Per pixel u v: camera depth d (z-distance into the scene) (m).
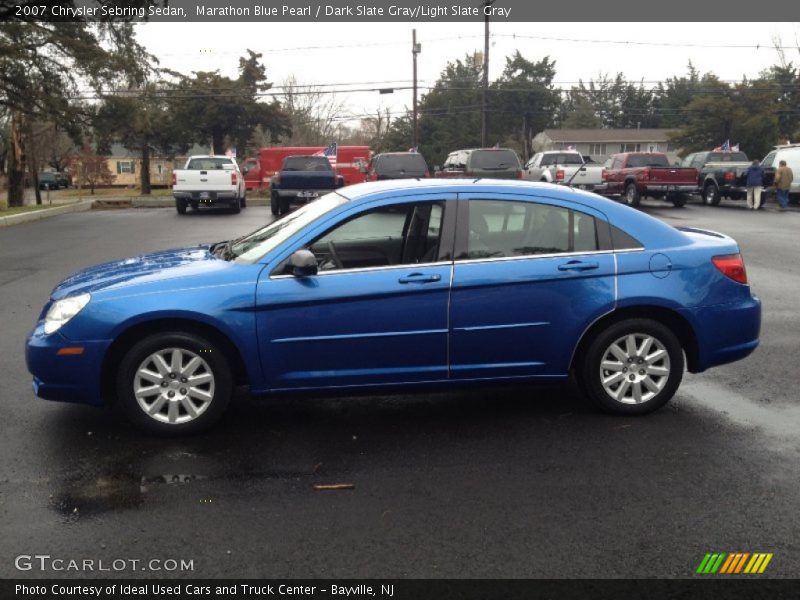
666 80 73.81
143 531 3.64
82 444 4.73
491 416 5.26
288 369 4.82
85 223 20.61
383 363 4.89
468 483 4.17
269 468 4.38
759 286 10.05
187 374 4.80
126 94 26.61
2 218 20.19
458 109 62.47
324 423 5.13
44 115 24.17
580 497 3.99
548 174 26.28
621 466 4.39
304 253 4.69
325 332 4.79
